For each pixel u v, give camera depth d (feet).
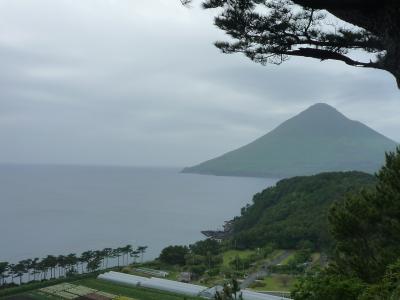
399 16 22.02
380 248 44.83
